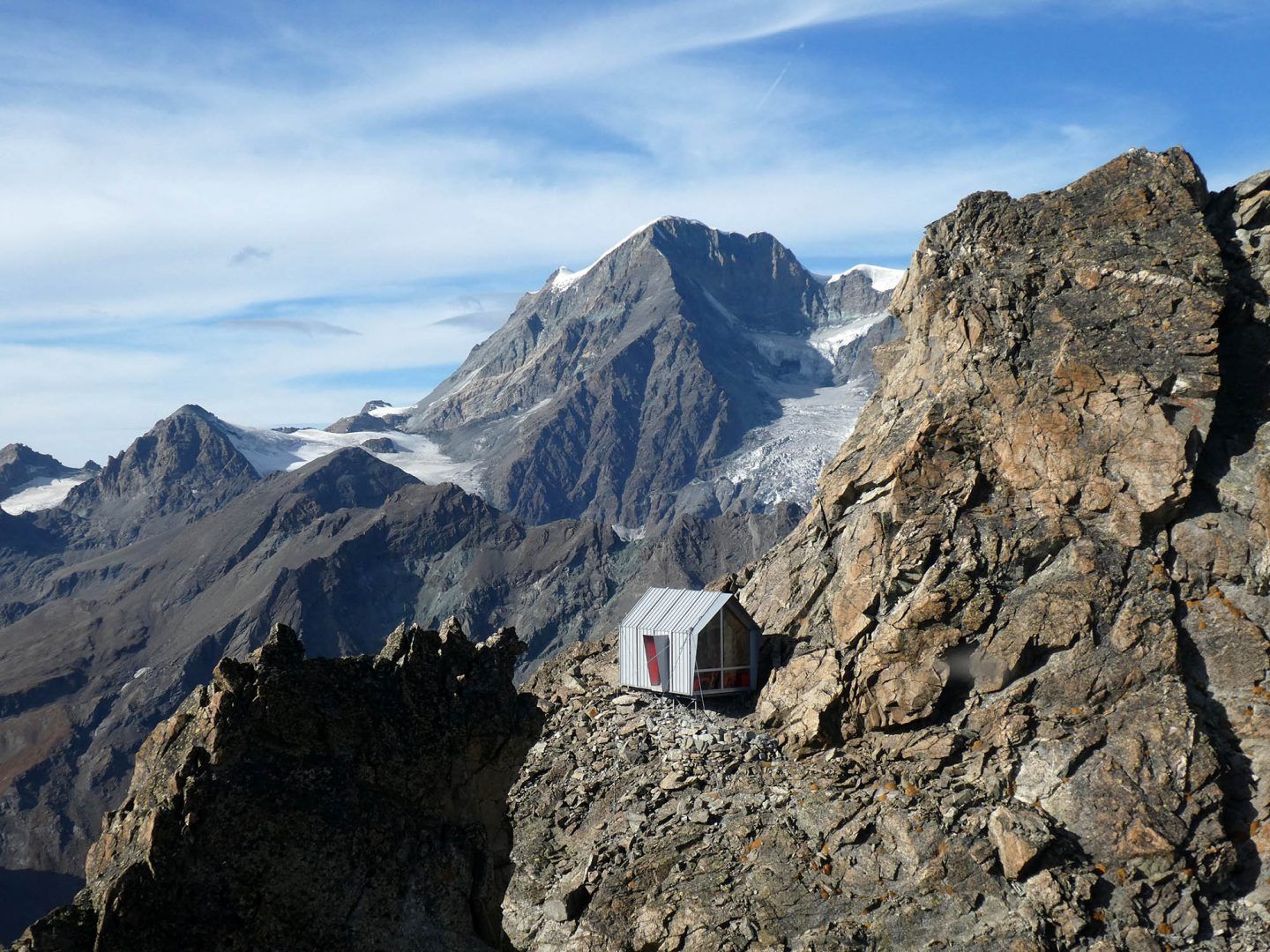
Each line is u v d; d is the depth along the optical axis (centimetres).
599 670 4909
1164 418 3741
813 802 3522
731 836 3506
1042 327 4103
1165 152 4397
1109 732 3378
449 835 2184
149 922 1825
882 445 4284
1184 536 3656
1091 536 3719
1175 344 3838
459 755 2261
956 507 3906
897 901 3112
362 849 2048
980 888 3078
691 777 3825
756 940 3108
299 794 2022
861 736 3775
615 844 3625
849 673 3859
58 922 1822
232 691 2031
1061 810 3247
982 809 3297
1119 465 3750
